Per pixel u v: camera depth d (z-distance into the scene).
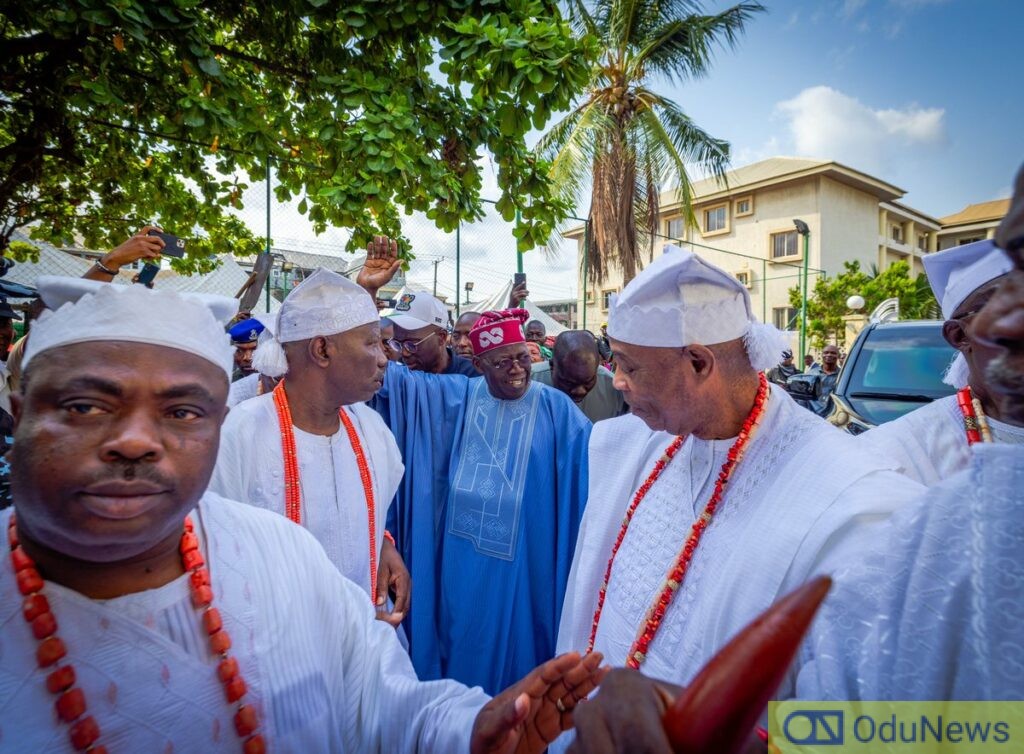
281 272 9.02
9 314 3.65
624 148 13.07
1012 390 0.57
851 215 24.17
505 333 2.57
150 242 2.30
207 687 0.86
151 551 0.83
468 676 2.55
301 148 5.13
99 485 0.71
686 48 13.16
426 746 1.01
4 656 0.76
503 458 2.60
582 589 1.65
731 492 1.28
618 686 0.63
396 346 3.47
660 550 1.39
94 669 0.79
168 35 3.55
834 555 1.03
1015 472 0.60
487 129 4.46
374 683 1.13
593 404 3.84
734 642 0.53
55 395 0.72
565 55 3.47
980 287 1.42
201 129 3.92
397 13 3.95
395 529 2.65
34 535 0.77
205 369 0.81
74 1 3.07
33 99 4.38
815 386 4.71
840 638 0.72
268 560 1.00
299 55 4.95
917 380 4.33
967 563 0.60
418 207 4.42
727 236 25.09
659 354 1.26
